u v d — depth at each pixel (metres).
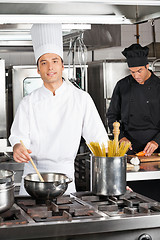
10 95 4.50
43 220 1.40
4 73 4.04
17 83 4.30
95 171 1.75
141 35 5.67
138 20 2.18
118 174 1.72
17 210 1.50
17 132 2.26
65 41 3.77
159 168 2.75
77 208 1.54
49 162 2.30
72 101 2.28
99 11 2.03
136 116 3.51
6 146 3.91
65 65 4.42
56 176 1.80
